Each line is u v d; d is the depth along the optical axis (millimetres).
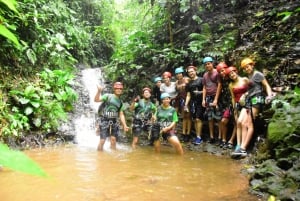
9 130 5934
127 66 9828
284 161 4008
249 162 5102
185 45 9094
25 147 6105
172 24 10180
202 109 6812
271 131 4664
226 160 5477
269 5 8133
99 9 13539
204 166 4996
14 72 7180
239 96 5809
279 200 3268
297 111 4711
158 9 10695
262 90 5578
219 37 8273
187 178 4281
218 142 6562
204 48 8055
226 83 6508
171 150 6453
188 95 6953
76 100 8344
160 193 3639
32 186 3773
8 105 6332
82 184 3918
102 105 6406
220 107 6512
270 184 3625
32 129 6566
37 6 8602
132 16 13008
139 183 4016
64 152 5922
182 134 7324
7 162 361
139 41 9828
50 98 7414
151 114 6742
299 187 3350
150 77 9242
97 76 10328
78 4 12734
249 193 3643
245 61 5711
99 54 12875
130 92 9266
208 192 3686
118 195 3551
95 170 4621
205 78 6617
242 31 7902
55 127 6926
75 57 11109
